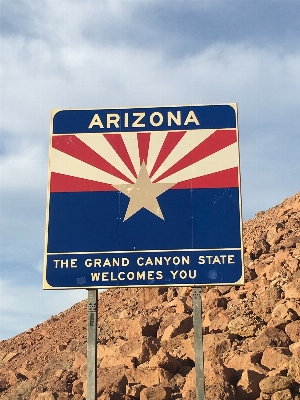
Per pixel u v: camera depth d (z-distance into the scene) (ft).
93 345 39.17
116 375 60.59
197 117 44.01
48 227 42.34
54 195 43.09
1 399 80.94
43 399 65.31
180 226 41.78
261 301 64.64
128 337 73.72
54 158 43.91
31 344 113.09
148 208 42.39
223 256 40.88
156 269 41.04
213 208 42.06
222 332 63.57
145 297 91.40
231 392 50.34
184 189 42.63
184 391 54.39
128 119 44.37
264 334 57.98
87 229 42.22
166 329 68.49
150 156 43.57
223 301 72.02
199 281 40.45
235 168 42.80
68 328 107.65
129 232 41.98
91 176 43.39
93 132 44.29
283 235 90.22
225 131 43.57
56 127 44.52
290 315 59.62
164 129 43.96
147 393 54.03
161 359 59.06
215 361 54.49
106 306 106.11
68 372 71.87
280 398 48.06
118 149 43.86
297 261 71.97
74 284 41.04
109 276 41.06
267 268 75.77
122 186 43.06
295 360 49.47
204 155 43.27
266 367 53.47
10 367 100.53
